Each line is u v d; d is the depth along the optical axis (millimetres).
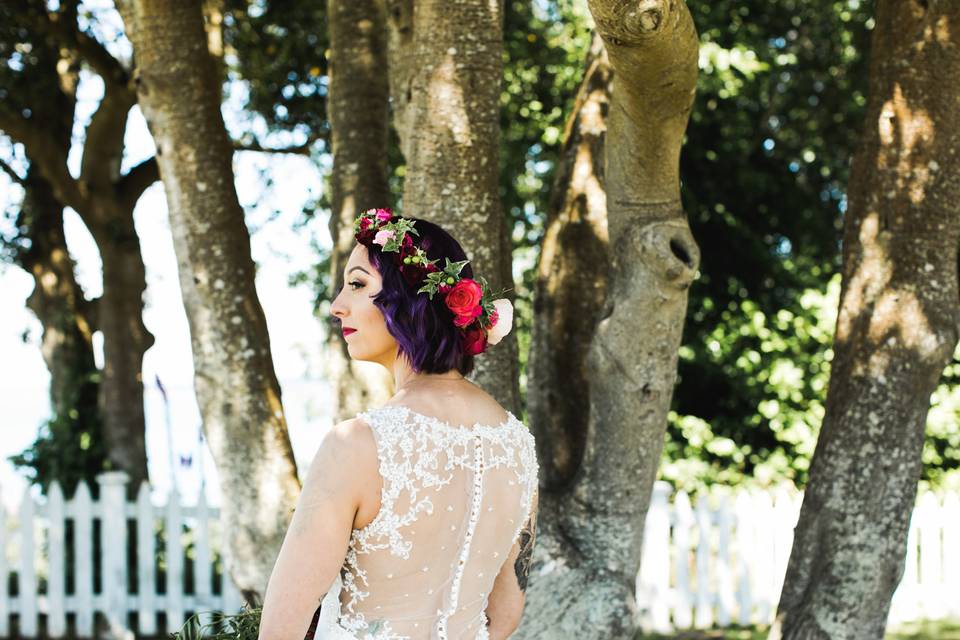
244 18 8531
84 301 8805
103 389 8258
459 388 2078
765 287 9625
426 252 2125
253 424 4535
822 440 4008
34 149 8156
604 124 4410
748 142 10250
